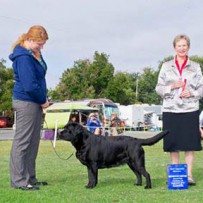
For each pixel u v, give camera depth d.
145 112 44.97
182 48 6.50
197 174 7.68
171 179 6.06
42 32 6.14
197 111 6.52
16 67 6.09
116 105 37.09
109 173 7.66
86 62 58.59
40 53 6.31
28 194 5.39
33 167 6.35
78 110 26.52
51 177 7.20
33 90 6.01
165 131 6.25
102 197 5.29
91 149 6.06
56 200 4.98
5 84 54.53
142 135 27.22
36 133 6.32
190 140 6.44
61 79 58.69
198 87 6.53
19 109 6.09
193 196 5.46
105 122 26.67
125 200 5.09
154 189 6.02
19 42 6.19
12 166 6.07
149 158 10.96
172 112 6.48
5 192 5.50
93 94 56.97
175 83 6.46
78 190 5.86
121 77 60.53
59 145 17.14
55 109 25.09
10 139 21.94
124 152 6.16
